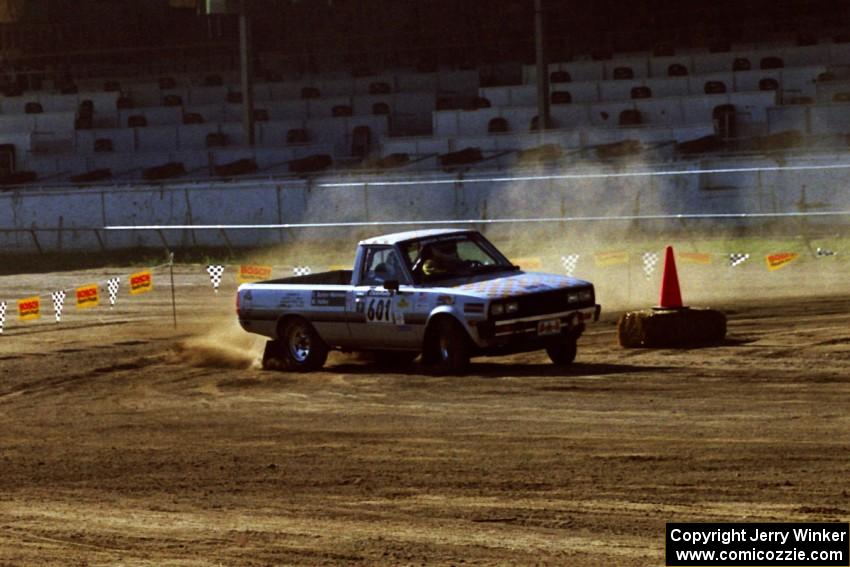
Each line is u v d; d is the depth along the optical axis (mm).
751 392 27344
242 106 105875
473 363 34875
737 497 18672
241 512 19812
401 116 104312
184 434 27344
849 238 57531
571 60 113062
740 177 65438
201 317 51625
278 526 18750
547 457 22344
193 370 37844
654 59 101062
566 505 18891
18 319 54656
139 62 132750
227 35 128375
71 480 23297
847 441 21938
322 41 124438
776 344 34094
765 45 105500
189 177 92000
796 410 25047
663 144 77250
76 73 132500
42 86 131250
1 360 42562
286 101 107938
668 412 25734
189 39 132750
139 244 80125
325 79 119812
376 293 34000
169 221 79750
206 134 103875
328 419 27969
